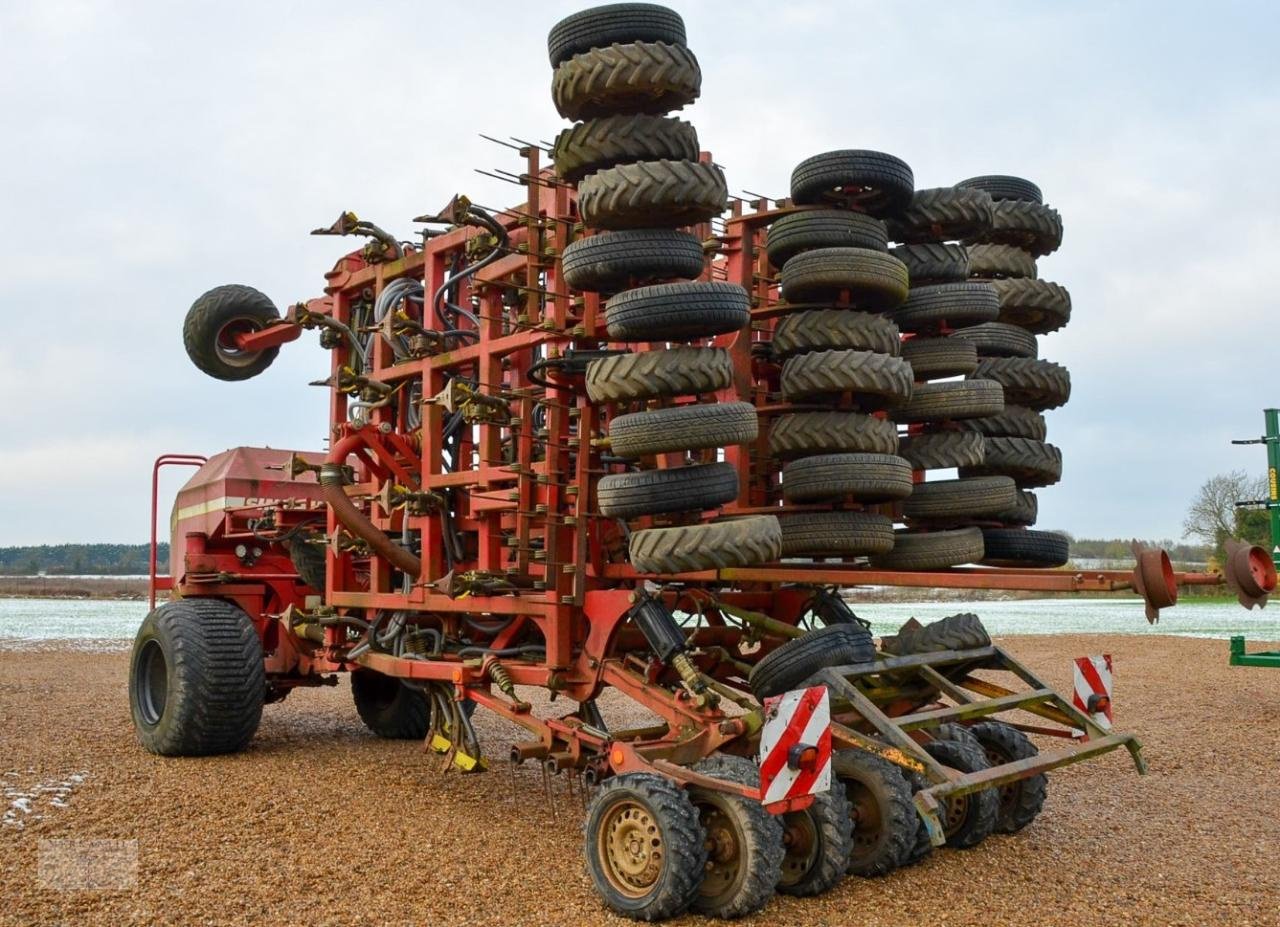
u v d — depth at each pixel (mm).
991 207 6691
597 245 5656
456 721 6762
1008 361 6961
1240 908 5020
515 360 7133
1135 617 30938
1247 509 27453
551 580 6148
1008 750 6324
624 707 11109
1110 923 4801
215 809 6371
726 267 6738
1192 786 7633
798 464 5996
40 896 4785
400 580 8117
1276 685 13039
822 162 6191
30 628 26078
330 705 11438
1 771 7391
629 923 4699
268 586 9164
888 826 5340
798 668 5703
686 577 6094
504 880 5211
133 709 8367
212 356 9312
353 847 5680
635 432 5426
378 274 8156
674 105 5801
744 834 4730
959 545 6164
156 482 9562
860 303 6363
